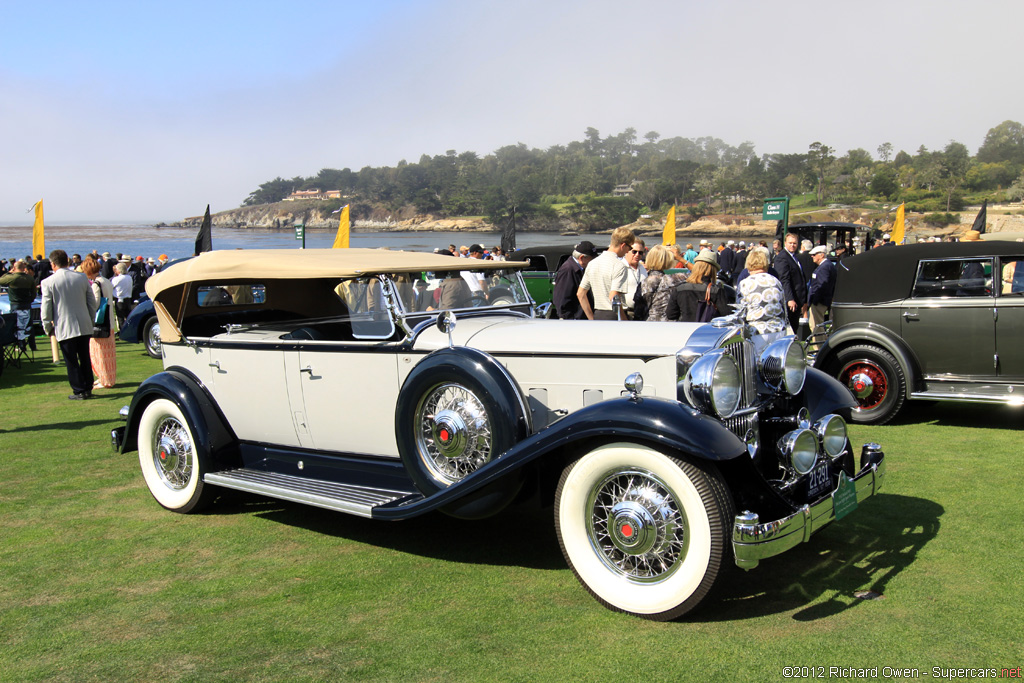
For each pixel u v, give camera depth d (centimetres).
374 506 358
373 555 382
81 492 506
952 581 324
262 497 495
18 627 308
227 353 444
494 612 308
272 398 428
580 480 312
